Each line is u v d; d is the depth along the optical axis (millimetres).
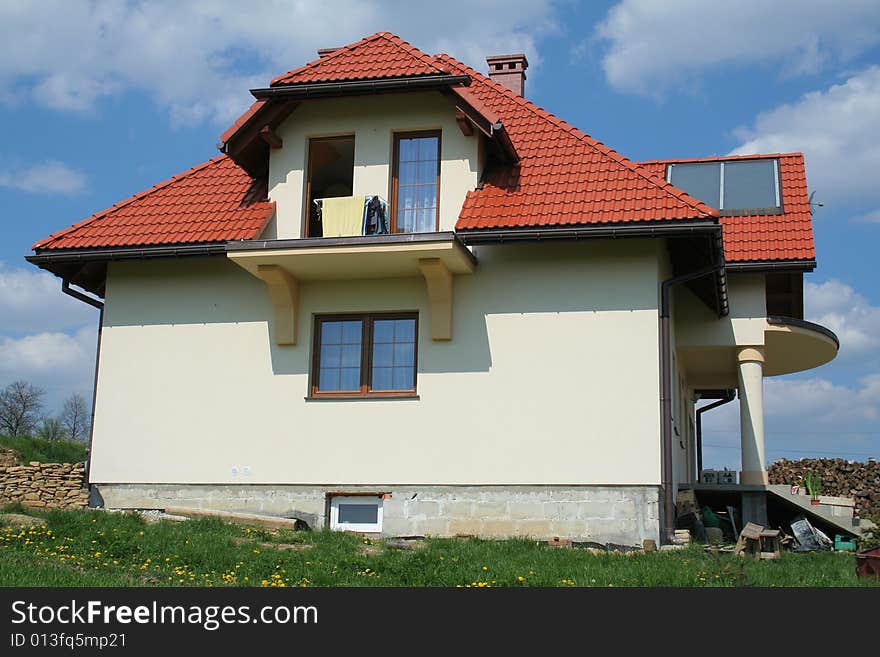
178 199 20156
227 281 19438
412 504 17922
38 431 51969
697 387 25656
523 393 17828
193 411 19125
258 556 14352
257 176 20344
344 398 18516
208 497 18781
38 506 19094
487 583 12758
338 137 19375
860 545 17609
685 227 16969
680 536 17328
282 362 18891
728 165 23875
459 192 18516
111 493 19172
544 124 19844
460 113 18281
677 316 21156
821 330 21516
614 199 17688
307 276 18750
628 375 17531
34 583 11906
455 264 17797
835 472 29234
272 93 18609
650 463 17203
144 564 13805
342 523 18297
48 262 19438
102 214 20078
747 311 20953
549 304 18000
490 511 17625
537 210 17797
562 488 17438
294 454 18547
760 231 21203
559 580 12953
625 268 17828
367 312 18766
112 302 19828
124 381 19516
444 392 18125
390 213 18766
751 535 16609
